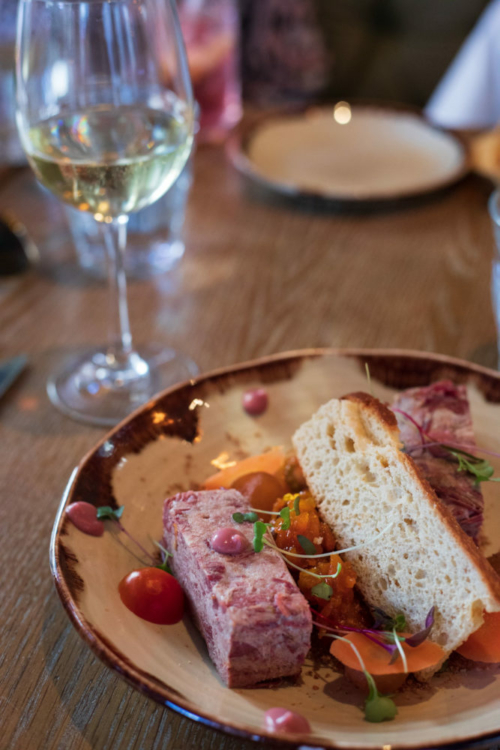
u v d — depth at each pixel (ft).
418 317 1.78
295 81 3.86
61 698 1.03
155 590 1.04
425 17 4.12
